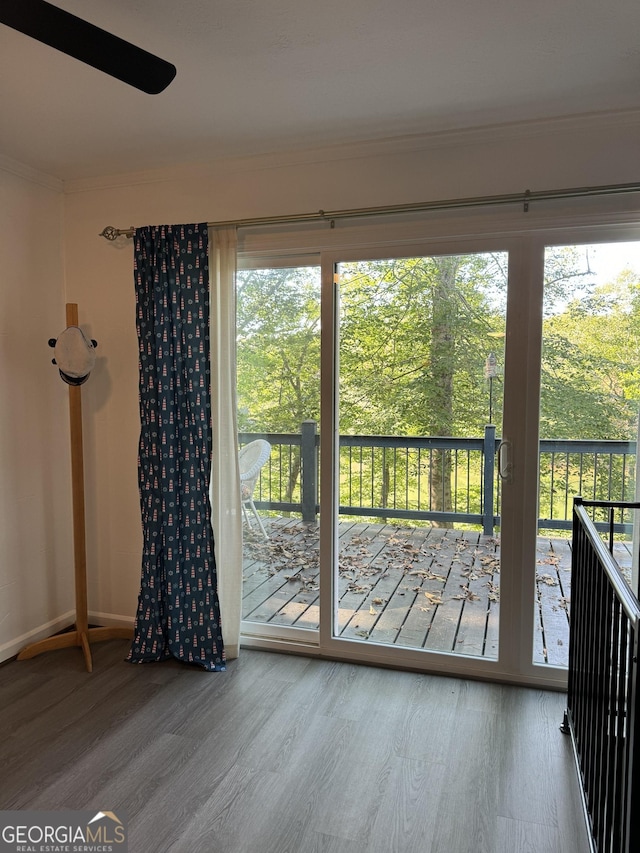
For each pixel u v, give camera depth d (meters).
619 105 2.28
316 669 2.82
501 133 2.45
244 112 2.34
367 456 2.86
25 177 2.95
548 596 2.64
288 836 1.77
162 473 2.85
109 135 2.56
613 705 1.47
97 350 3.19
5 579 2.92
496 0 1.64
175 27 1.76
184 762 2.12
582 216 2.39
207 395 2.81
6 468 2.91
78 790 1.97
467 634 2.76
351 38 1.83
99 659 2.95
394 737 2.26
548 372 2.57
